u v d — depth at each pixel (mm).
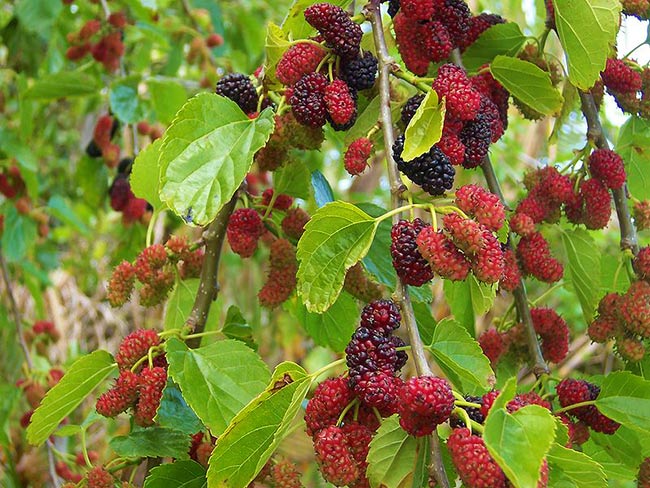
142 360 385
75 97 735
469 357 323
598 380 455
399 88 508
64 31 911
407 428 280
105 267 1150
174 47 864
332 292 335
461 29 415
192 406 362
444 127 357
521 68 425
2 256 803
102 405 376
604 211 452
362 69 385
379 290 452
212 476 315
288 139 405
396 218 331
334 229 332
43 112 1021
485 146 374
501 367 473
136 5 822
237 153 359
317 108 373
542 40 475
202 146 360
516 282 417
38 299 872
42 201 1012
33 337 849
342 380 305
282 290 445
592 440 433
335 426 295
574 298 1033
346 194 1188
